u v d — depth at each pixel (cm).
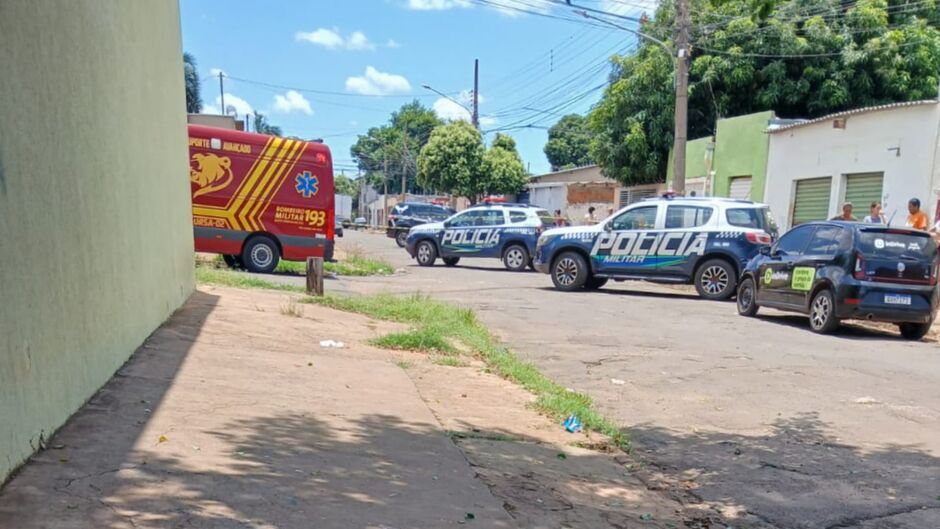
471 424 517
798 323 1080
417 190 8112
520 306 1231
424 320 973
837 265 959
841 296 940
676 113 1683
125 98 552
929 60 2134
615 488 418
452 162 4397
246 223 1476
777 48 2192
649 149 2495
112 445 368
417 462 414
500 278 1758
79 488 310
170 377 523
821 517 380
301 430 444
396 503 347
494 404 587
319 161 1513
